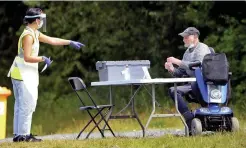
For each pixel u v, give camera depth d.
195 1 56.06
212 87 27.83
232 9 56.34
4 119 31.88
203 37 57.66
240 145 24.05
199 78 27.95
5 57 68.25
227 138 25.20
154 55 60.22
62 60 63.78
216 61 27.72
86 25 62.56
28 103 26.50
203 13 56.19
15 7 68.69
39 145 24.86
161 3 59.00
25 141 26.28
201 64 28.28
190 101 29.38
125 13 62.25
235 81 53.84
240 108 49.50
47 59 26.58
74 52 63.47
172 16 58.91
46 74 64.19
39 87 63.47
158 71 58.97
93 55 63.41
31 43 26.33
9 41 68.69
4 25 68.88
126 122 46.75
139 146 24.53
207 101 27.78
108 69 27.89
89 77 62.88
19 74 26.50
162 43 60.22
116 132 37.78
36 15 26.55
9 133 59.72
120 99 56.53
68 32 63.19
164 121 45.97
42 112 59.41
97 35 62.62
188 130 27.67
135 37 61.66
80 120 53.97
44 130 55.25
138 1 61.91
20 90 26.55
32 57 26.25
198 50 29.19
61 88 63.25
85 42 62.44
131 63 28.16
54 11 63.41
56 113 58.25
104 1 62.69
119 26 62.19
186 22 58.12
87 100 58.38
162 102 54.81
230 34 54.22
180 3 58.75
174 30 59.72
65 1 63.53
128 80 26.70
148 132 35.25
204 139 25.28
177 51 59.81
